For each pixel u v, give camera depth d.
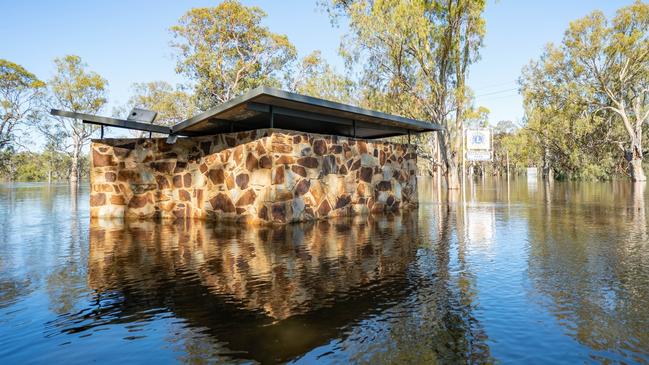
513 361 1.99
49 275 3.92
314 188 8.61
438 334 2.35
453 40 20.06
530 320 2.56
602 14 29.83
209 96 31.88
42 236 6.52
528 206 11.90
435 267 4.12
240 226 7.64
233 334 2.41
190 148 9.48
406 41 20.02
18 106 41.97
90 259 4.68
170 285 3.52
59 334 2.45
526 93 35.38
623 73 31.16
